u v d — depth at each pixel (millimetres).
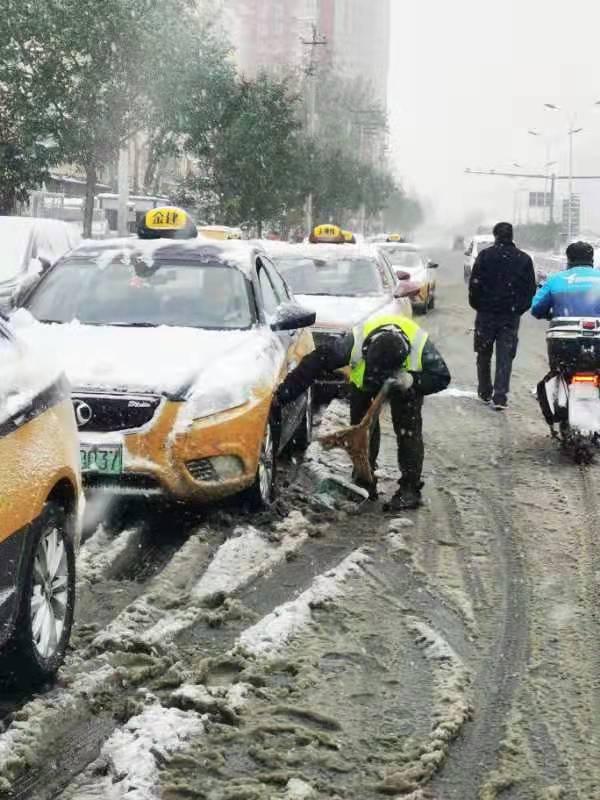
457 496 8414
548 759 4309
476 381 15164
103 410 6812
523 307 12539
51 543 4812
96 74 23953
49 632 4777
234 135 39562
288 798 3920
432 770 4176
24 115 23922
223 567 6445
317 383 12406
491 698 4855
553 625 5742
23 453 4512
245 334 7957
